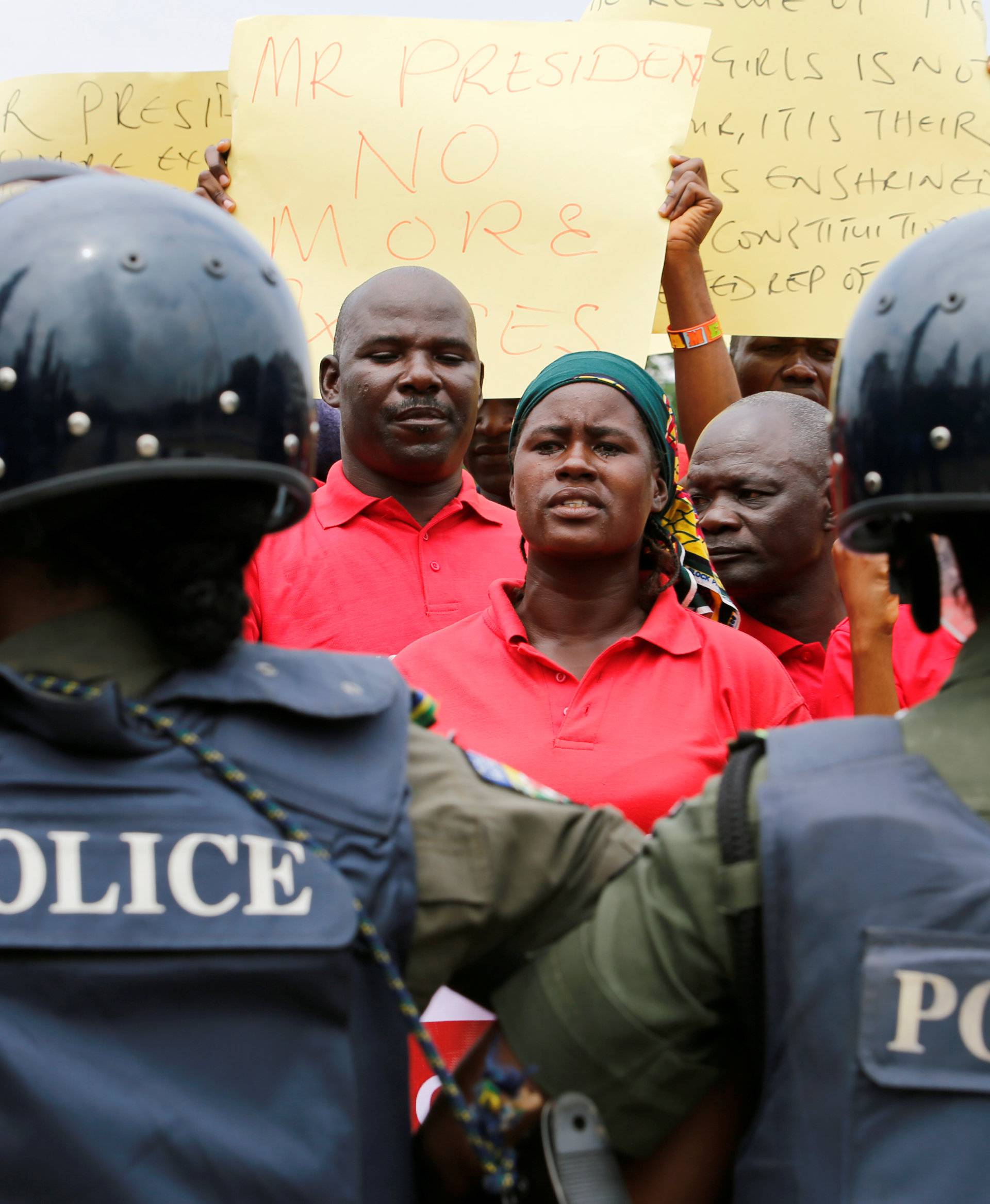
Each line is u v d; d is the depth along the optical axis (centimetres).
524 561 285
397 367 283
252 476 124
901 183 358
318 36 338
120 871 112
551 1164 131
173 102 356
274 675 127
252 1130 110
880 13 362
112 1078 108
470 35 338
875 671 254
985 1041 115
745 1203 123
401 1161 122
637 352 316
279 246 329
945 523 136
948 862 119
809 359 375
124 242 124
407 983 129
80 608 124
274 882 115
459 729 225
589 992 134
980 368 130
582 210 324
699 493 301
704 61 349
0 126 359
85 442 119
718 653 234
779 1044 121
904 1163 114
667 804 213
